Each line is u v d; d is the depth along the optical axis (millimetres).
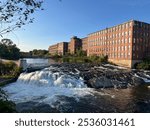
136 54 60219
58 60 93062
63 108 17719
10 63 35844
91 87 29156
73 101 20266
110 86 29828
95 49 88000
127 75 36562
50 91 25328
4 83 28250
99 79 30922
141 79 35594
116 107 18328
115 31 69750
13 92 24328
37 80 29734
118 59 66688
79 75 32719
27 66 40594
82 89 27453
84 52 105500
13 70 34875
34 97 21797
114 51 70000
